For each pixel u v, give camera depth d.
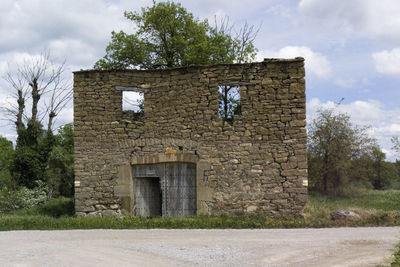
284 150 12.52
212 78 13.15
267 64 12.86
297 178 12.37
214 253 7.55
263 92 12.80
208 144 12.97
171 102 13.47
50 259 7.23
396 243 8.38
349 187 22.56
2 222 11.80
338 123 22.47
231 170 12.74
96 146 13.68
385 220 11.57
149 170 13.50
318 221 11.49
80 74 13.90
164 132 13.42
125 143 13.58
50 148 19.95
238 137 12.80
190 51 20.84
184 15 22.03
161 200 14.70
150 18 21.20
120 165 13.52
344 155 22.12
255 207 12.52
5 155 22.94
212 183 12.80
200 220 11.57
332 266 6.52
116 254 7.58
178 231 10.46
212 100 13.09
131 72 13.81
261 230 10.57
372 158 23.23
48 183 21.58
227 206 12.64
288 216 12.17
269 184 12.51
